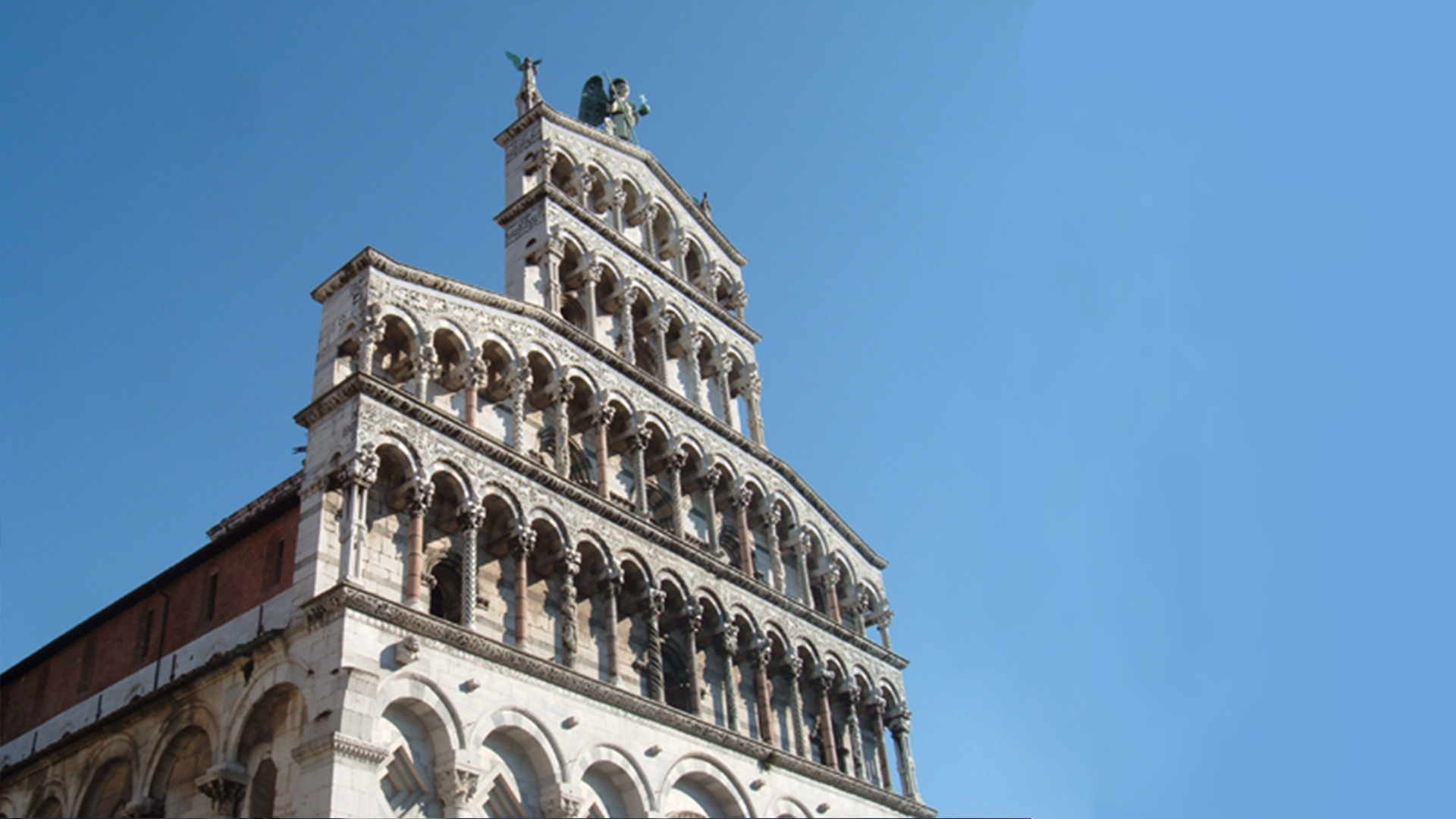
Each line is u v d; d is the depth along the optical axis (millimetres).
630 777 40625
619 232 58250
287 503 38906
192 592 42125
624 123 66875
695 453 54750
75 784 41094
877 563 64625
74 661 46656
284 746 34438
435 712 35219
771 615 53438
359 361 39844
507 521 42031
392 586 37812
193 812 36156
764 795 46688
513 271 52188
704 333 61594
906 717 59812
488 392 45906
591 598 45375
